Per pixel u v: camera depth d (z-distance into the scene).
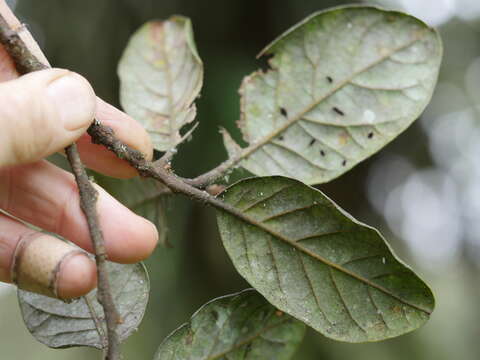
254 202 0.21
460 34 0.76
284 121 0.23
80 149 0.24
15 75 0.23
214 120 0.49
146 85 0.25
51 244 0.20
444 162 0.81
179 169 0.48
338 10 0.23
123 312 0.22
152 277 0.50
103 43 0.53
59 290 0.20
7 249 0.21
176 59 0.25
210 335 0.21
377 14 0.23
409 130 0.70
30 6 0.54
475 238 0.91
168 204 0.25
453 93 0.78
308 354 0.48
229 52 0.54
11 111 0.20
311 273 0.20
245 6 0.55
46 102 0.20
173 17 0.25
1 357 0.59
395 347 0.54
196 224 0.52
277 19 0.55
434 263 0.83
